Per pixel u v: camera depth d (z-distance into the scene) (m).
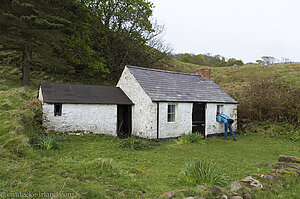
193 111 12.63
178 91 12.74
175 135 11.73
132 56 21.89
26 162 5.08
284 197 4.44
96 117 11.04
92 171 5.02
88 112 10.80
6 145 6.09
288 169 5.57
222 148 9.79
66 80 18.80
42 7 14.38
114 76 22.02
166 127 11.41
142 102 11.62
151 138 10.79
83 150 7.59
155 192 4.25
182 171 5.37
